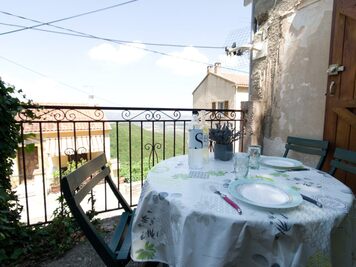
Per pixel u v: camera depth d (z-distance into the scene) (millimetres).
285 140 2539
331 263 711
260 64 2982
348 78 1817
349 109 1828
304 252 680
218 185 971
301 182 1047
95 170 1204
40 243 1656
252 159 1253
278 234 672
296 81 2391
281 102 2590
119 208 2271
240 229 689
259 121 2912
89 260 1554
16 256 1525
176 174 1114
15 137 1658
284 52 2549
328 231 706
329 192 926
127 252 1028
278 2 2633
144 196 945
